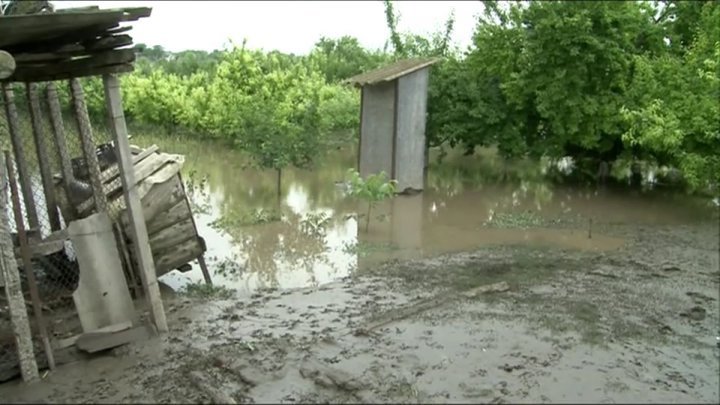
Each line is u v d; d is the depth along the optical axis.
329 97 22.83
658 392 6.36
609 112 15.68
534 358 7.05
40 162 9.40
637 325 8.16
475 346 7.37
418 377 6.59
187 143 23.38
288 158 16.38
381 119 15.98
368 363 6.93
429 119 18.41
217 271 10.69
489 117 17.58
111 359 7.14
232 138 22.44
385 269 10.69
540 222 14.27
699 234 13.35
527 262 11.11
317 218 14.10
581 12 15.53
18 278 6.59
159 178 9.32
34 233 9.01
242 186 17.84
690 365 7.06
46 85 9.37
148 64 37.00
